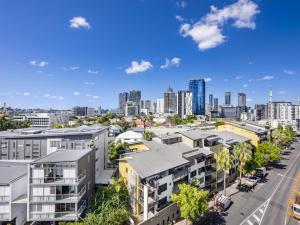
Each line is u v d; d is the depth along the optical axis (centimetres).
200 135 7162
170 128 12644
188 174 5603
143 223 4147
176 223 4812
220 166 6047
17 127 13175
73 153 4906
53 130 7244
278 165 9562
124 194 4800
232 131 10344
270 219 5000
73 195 4209
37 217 4081
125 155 5472
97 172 6494
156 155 5516
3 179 4147
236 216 5119
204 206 4488
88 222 3875
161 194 4803
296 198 5834
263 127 11656
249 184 6844
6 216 3978
